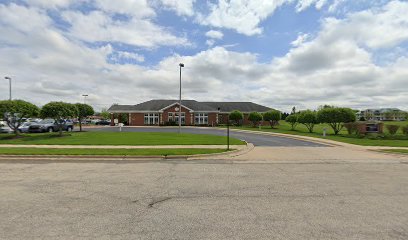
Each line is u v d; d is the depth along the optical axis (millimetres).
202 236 3969
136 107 52219
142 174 8547
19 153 12250
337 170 9578
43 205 5352
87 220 4566
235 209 5203
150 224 4418
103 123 56938
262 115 46938
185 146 15500
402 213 5008
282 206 5402
